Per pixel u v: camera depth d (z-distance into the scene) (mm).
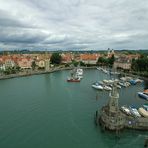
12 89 109312
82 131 55281
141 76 152000
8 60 196125
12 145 48469
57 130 56125
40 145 48375
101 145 48406
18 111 71438
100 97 91688
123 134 53031
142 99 88375
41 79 148250
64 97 91562
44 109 73688
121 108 69875
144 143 48938
